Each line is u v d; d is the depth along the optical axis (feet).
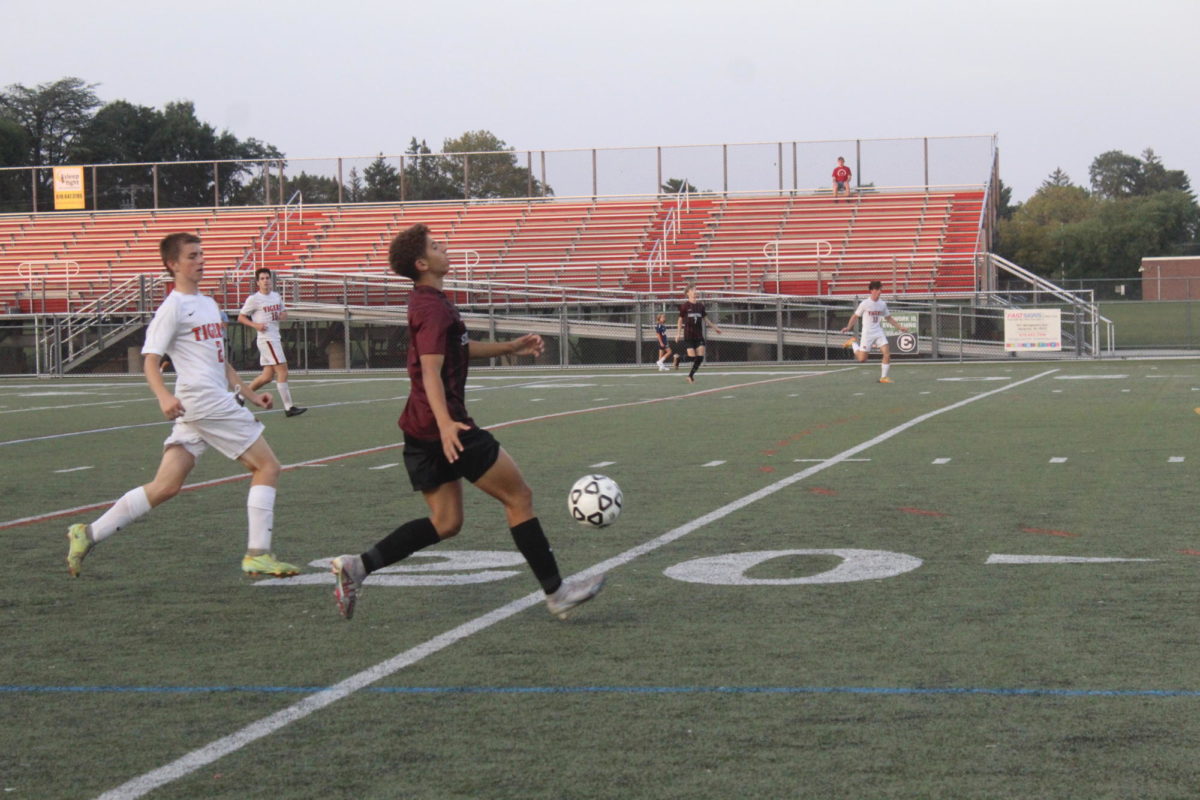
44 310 178.81
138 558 36.99
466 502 46.21
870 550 35.60
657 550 36.40
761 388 111.34
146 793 18.19
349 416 88.74
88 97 425.69
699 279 184.96
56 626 28.68
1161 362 148.05
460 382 27.76
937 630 26.53
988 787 17.70
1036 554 34.47
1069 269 473.67
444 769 18.89
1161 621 26.81
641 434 71.20
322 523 42.60
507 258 197.67
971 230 191.72
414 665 24.79
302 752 19.80
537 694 22.65
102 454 67.41
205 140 430.61
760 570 33.19
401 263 27.20
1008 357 163.02
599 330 174.50
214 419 33.86
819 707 21.49
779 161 204.13
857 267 182.50
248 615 29.50
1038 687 22.38
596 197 209.46
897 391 103.45
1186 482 47.57
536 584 32.17
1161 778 17.93
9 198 234.17
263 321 87.86
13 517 45.88
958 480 49.55
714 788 17.85
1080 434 65.82
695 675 23.61
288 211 217.77
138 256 211.00
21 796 18.17
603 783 18.13
